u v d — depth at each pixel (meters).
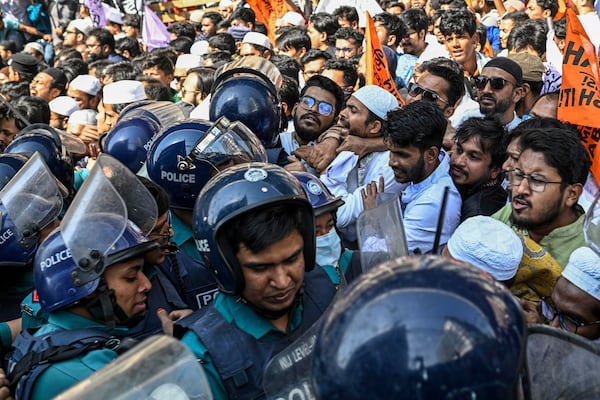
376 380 1.06
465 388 1.05
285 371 1.77
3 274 2.87
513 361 1.08
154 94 6.05
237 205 1.87
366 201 3.44
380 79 5.09
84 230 2.18
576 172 2.78
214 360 1.91
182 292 2.77
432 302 1.09
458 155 3.52
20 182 2.91
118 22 11.70
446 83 4.36
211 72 5.78
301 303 2.13
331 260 2.52
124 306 2.23
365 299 1.12
